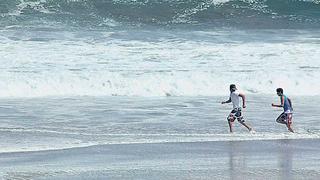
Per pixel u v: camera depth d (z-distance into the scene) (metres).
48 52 89.06
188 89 74.00
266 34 112.69
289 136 47.41
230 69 80.44
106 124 52.25
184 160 38.53
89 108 61.69
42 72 76.50
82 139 45.47
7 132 47.81
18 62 82.00
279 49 93.88
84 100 67.62
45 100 67.38
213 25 123.25
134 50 91.88
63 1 127.56
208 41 101.75
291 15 130.88
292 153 40.94
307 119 55.53
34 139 45.16
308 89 75.50
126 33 108.69
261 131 49.62
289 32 115.94
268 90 75.06
